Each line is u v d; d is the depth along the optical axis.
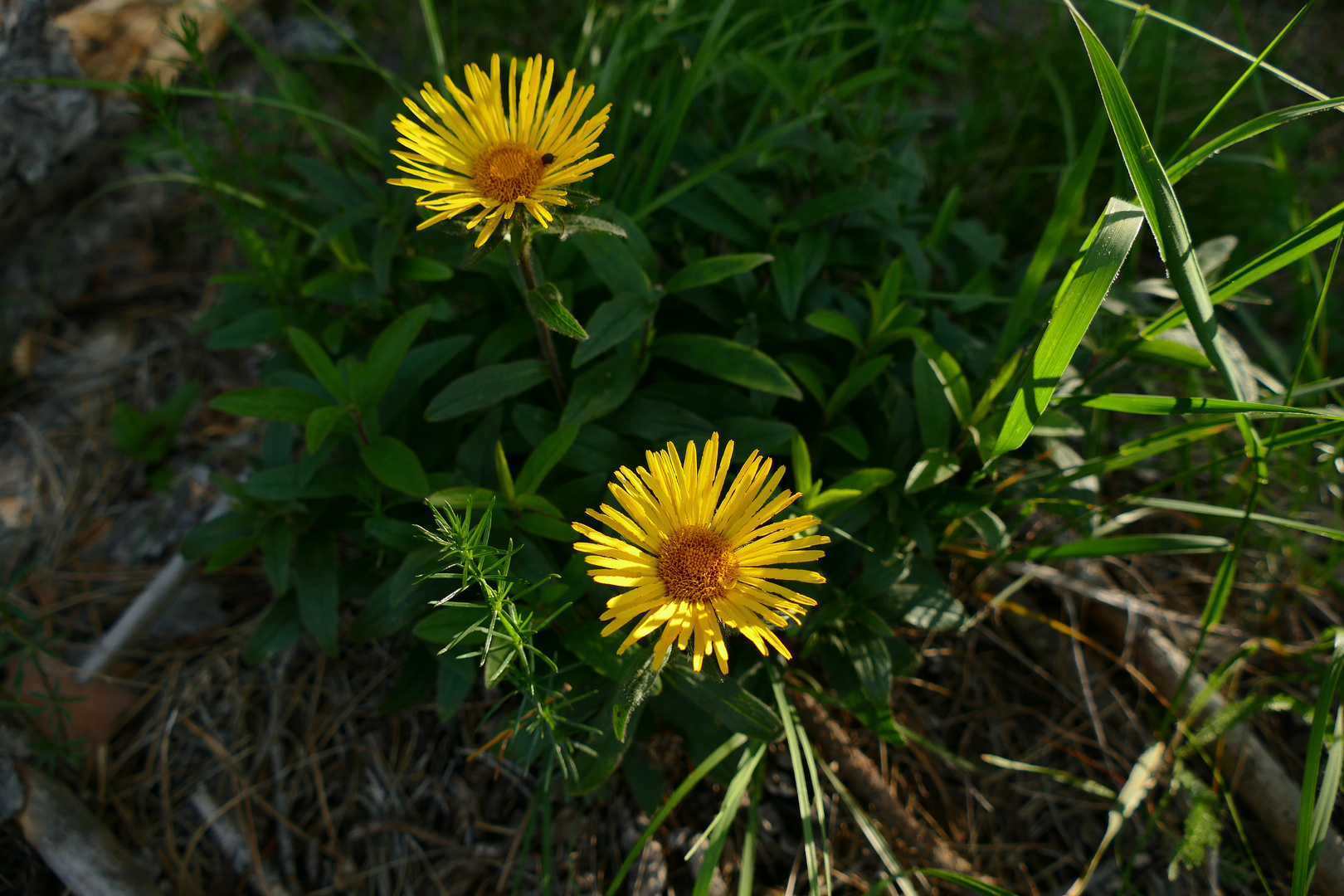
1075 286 0.24
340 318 0.35
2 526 0.39
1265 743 0.34
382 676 0.35
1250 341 0.44
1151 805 0.33
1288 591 0.36
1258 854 0.32
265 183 0.39
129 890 0.31
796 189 0.39
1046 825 0.33
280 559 0.31
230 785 0.34
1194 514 0.38
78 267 0.44
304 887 0.32
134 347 0.44
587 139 0.25
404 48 0.51
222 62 0.47
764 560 0.23
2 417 0.41
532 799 0.32
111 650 0.35
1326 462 0.35
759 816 0.32
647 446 0.32
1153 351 0.30
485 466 0.30
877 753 0.34
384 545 0.31
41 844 0.32
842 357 0.35
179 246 0.47
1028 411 0.26
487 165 0.25
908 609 0.30
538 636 0.30
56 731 0.34
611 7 0.45
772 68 0.35
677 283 0.30
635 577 0.23
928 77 0.52
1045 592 0.37
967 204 0.47
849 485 0.29
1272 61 0.53
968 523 0.33
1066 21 0.54
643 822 0.32
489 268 0.33
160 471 0.40
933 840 0.31
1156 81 0.49
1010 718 0.35
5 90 0.38
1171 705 0.34
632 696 0.23
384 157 0.35
